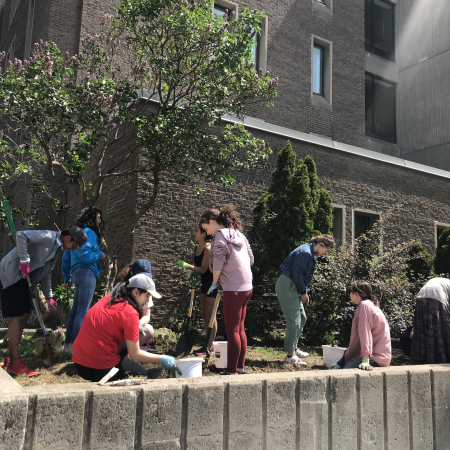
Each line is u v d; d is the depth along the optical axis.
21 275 3.53
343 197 8.71
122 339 2.88
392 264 6.15
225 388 2.11
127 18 5.77
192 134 5.34
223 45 5.60
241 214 7.38
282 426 2.23
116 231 6.97
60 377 3.47
